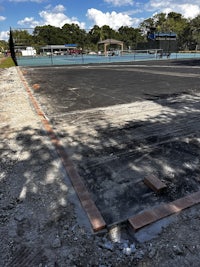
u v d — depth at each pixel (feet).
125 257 5.00
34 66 59.31
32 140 11.23
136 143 10.53
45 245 5.31
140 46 116.16
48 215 6.21
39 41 147.64
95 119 14.17
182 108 15.79
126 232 5.67
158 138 11.01
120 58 84.07
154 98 19.15
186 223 5.82
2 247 5.27
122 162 8.89
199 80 28.14
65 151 9.92
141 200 6.71
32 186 7.53
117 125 12.94
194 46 145.18
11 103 19.07
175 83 26.48
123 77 33.42
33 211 6.38
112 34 173.06
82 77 34.91
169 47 102.78
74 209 6.40
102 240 5.44
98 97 20.42
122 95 20.85
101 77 34.22
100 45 121.80
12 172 8.41
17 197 6.99
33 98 20.72
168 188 7.23
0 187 7.51
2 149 10.34
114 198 6.82
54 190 7.29
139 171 8.26
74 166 8.66
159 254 5.03
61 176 8.07
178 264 4.80
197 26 147.84
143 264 4.83
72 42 163.94
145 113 14.98
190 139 10.79
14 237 5.53
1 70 50.98
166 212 6.13
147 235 5.53
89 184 7.54
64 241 5.41
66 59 84.07
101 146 10.32
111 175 8.04
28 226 5.86
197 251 5.06
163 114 14.61
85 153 9.70
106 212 6.25
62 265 4.84
